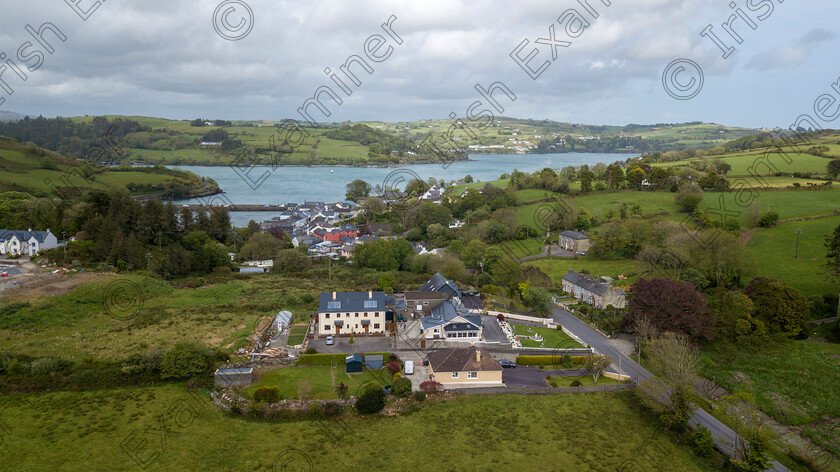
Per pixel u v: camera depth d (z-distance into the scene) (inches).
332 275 5206.7
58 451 1974.7
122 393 2428.6
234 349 2881.4
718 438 2289.6
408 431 2242.9
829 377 2805.1
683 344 2778.1
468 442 2177.7
